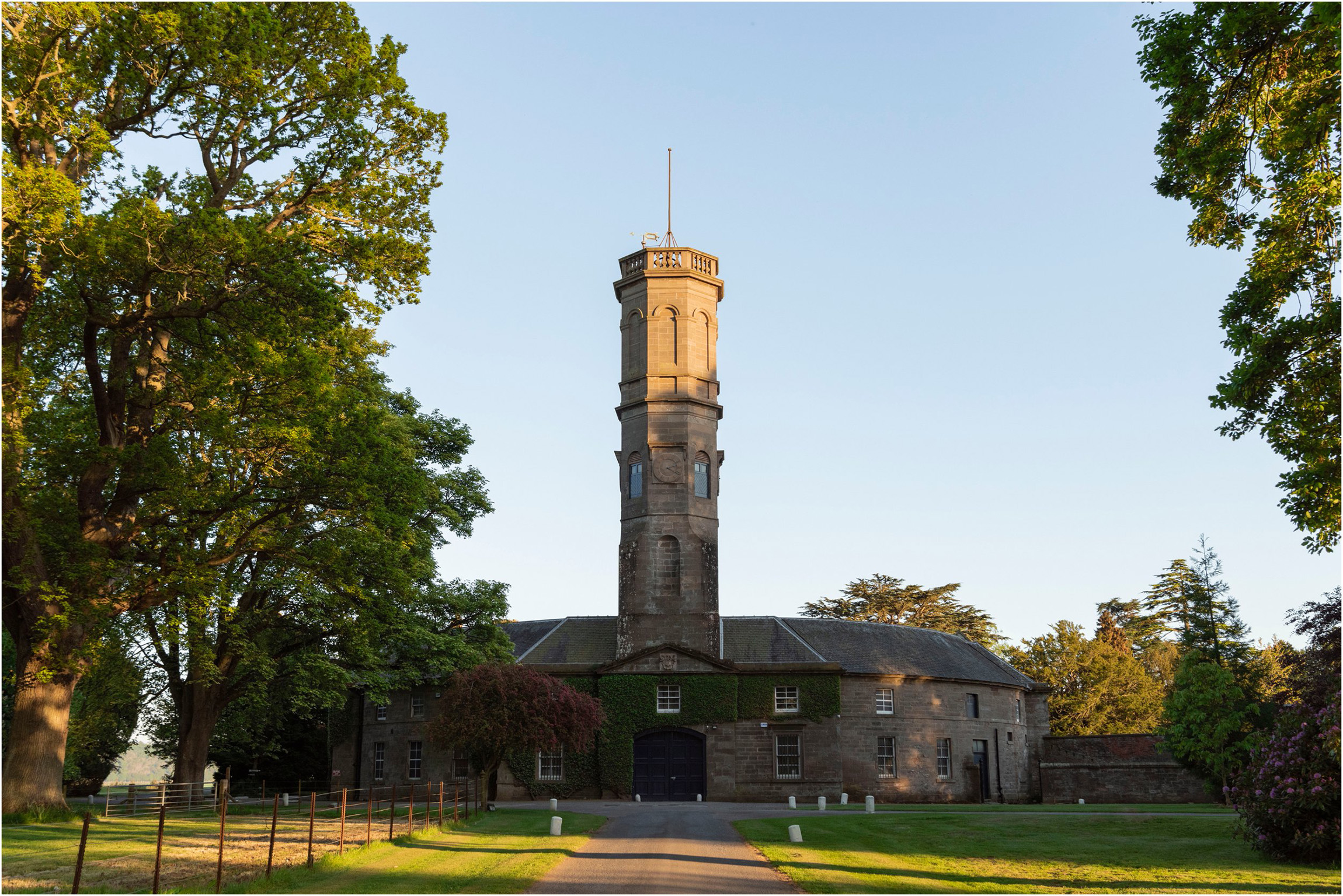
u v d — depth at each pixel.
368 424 28.31
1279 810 20.66
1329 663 25.80
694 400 54.28
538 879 17.78
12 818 25.36
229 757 55.16
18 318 24.48
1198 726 42.91
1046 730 59.81
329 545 29.05
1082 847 23.34
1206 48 19.31
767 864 20.14
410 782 51.53
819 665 51.38
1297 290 20.31
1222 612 63.38
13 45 22.56
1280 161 19.62
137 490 26.80
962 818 32.25
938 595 82.25
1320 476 19.14
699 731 50.44
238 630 34.38
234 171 28.52
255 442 26.22
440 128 28.95
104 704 46.16
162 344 27.42
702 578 52.50
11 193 20.67
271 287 24.67
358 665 41.19
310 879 17.52
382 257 28.08
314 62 26.95
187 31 23.72
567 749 50.25
